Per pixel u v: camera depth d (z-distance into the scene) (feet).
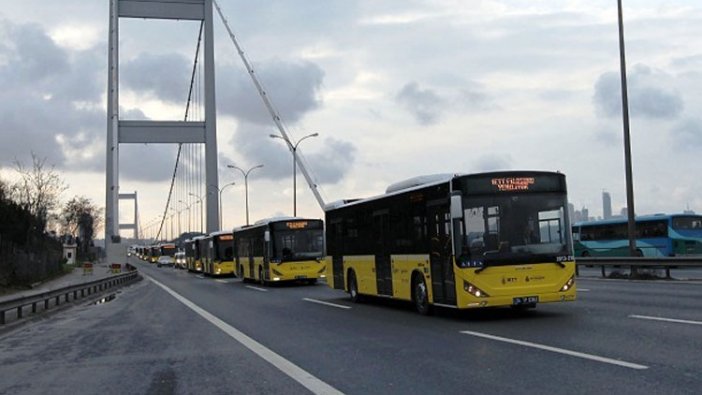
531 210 42.83
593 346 30.89
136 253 547.90
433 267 45.88
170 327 47.96
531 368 26.55
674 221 117.91
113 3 239.30
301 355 32.58
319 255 96.63
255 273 108.17
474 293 41.47
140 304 73.97
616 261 86.58
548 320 41.55
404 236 51.06
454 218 41.83
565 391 22.48
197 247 194.18
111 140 232.53
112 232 226.79
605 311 44.73
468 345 33.22
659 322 37.81
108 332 46.39
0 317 51.57
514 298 41.63
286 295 78.64
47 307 65.87
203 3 245.86
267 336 40.42
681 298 52.19
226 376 28.04
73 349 38.29
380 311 53.62
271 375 27.84
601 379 23.95
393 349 33.12
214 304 68.80
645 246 121.39
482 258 41.68
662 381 23.21
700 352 28.22
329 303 64.03
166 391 25.48
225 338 40.40
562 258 42.50
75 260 266.16
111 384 27.22
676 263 77.30
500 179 42.83
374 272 57.93
